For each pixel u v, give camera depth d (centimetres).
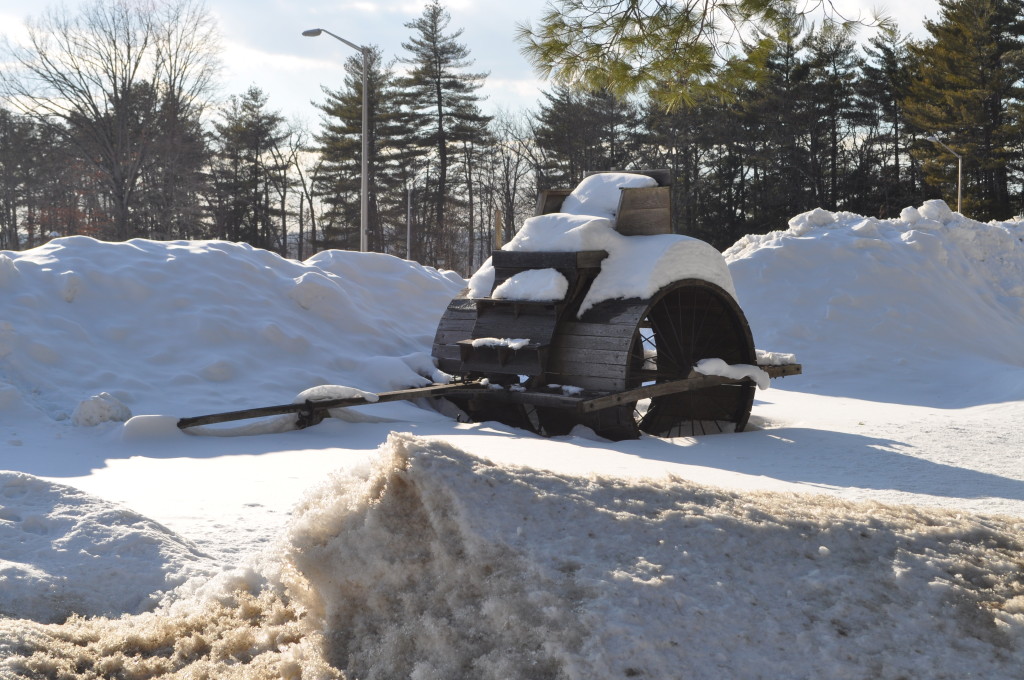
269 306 1591
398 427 1174
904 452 1010
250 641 432
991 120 5503
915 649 340
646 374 1287
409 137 6981
